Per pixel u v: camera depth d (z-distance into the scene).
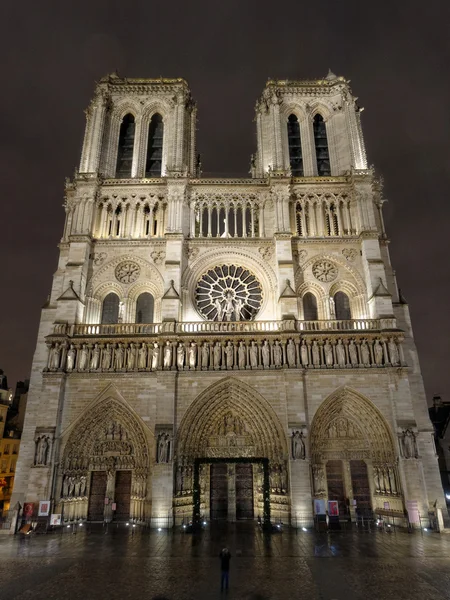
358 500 45.50
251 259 55.91
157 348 48.34
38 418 45.59
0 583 23.95
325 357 48.31
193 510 40.88
